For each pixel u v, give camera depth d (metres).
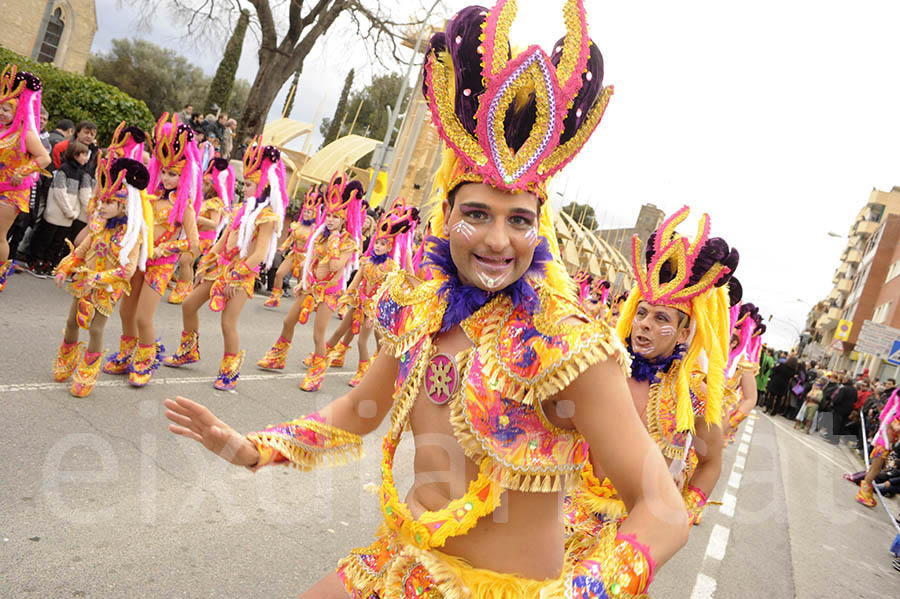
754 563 6.13
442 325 1.66
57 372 5.58
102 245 5.35
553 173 1.60
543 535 1.64
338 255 7.55
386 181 23.66
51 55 36.91
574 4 1.61
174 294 10.34
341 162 31.23
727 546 6.51
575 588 1.37
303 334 11.39
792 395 19.58
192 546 3.71
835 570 6.48
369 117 55.59
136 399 5.72
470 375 1.58
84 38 37.53
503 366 1.54
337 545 4.16
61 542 3.42
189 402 1.84
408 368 1.72
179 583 3.32
